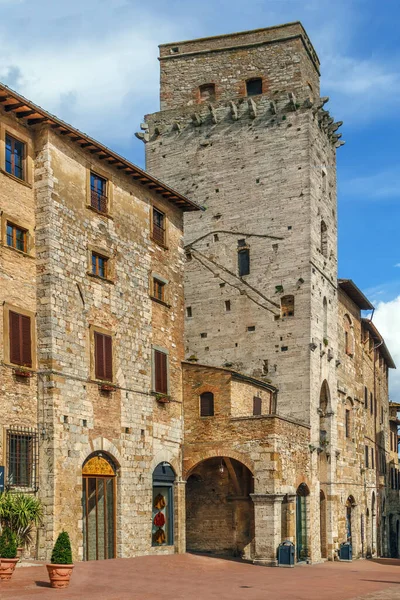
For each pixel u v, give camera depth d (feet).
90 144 122.42
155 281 140.67
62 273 115.96
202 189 173.06
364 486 201.57
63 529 109.29
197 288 168.96
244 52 176.86
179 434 141.08
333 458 170.91
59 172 117.80
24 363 109.50
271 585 102.53
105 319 124.77
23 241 113.19
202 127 175.73
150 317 136.67
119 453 124.16
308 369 156.15
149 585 94.48
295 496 142.72
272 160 167.53
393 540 259.80
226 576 110.63
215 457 140.05
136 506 127.13
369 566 153.07
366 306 209.97
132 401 128.77
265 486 133.08
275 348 159.74
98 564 110.11
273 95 170.30
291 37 172.55
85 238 122.11
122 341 128.16
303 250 161.27
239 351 162.71
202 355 165.68
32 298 112.78
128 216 133.80
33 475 108.88
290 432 142.00
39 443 110.11
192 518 153.07
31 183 115.14
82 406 116.78
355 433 197.36
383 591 101.50
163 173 177.47
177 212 150.20
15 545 89.20
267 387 153.17
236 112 172.04
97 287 123.65
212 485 152.76
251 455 135.33
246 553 147.23
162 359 138.51
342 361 188.34
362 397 209.46
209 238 170.09
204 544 151.02
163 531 135.23
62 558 86.17
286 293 160.97
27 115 113.19
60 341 113.80
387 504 248.32
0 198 108.99
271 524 131.34
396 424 286.05
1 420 104.37
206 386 141.79
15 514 100.32
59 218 116.57
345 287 192.03
